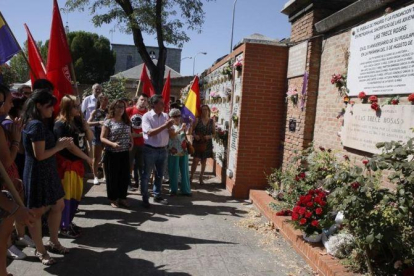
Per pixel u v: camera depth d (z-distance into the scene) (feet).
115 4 46.26
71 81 17.30
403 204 10.39
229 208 22.33
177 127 24.72
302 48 21.16
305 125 20.61
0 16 15.11
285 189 20.43
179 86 80.64
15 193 9.02
